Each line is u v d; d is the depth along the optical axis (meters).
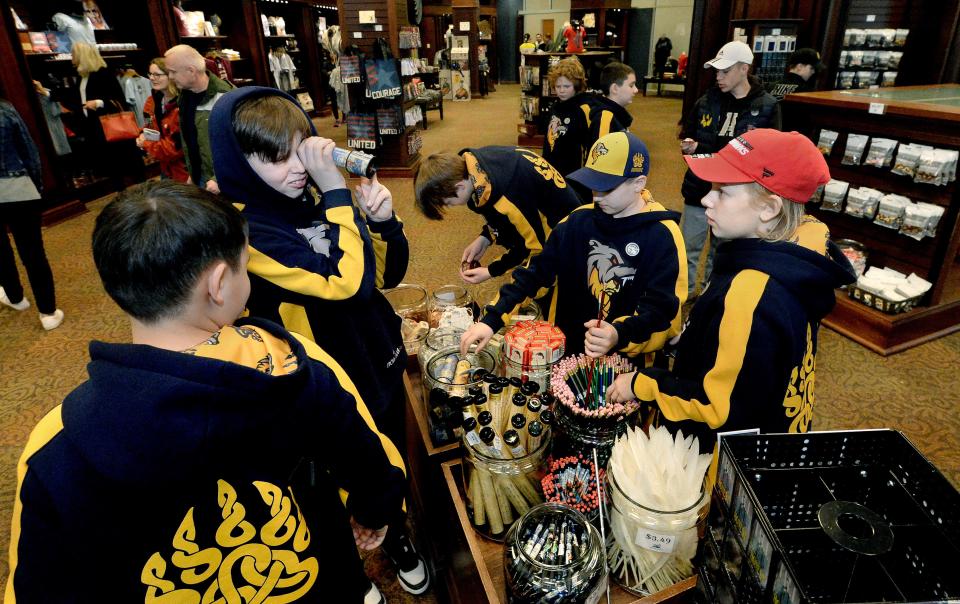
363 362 1.25
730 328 1.00
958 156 2.64
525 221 2.00
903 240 2.98
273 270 1.04
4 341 3.30
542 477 1.15
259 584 0.75
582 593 0.87
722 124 3.18
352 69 6.26
